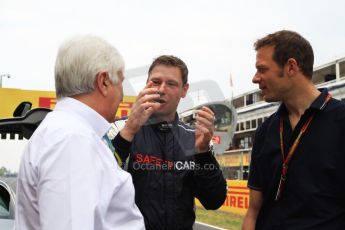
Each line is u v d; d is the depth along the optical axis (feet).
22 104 10.21
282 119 6.48
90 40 4.40
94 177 3.75
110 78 4.43
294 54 6.17
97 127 4.28
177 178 6.80
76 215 3.54
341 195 5.93
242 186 30.63
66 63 4.29
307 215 6.00
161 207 6.65
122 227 4.09
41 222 3.61
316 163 5.96
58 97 4.45
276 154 6.43
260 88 6.53
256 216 6.96
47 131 3.94
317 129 6.02
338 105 6.04
